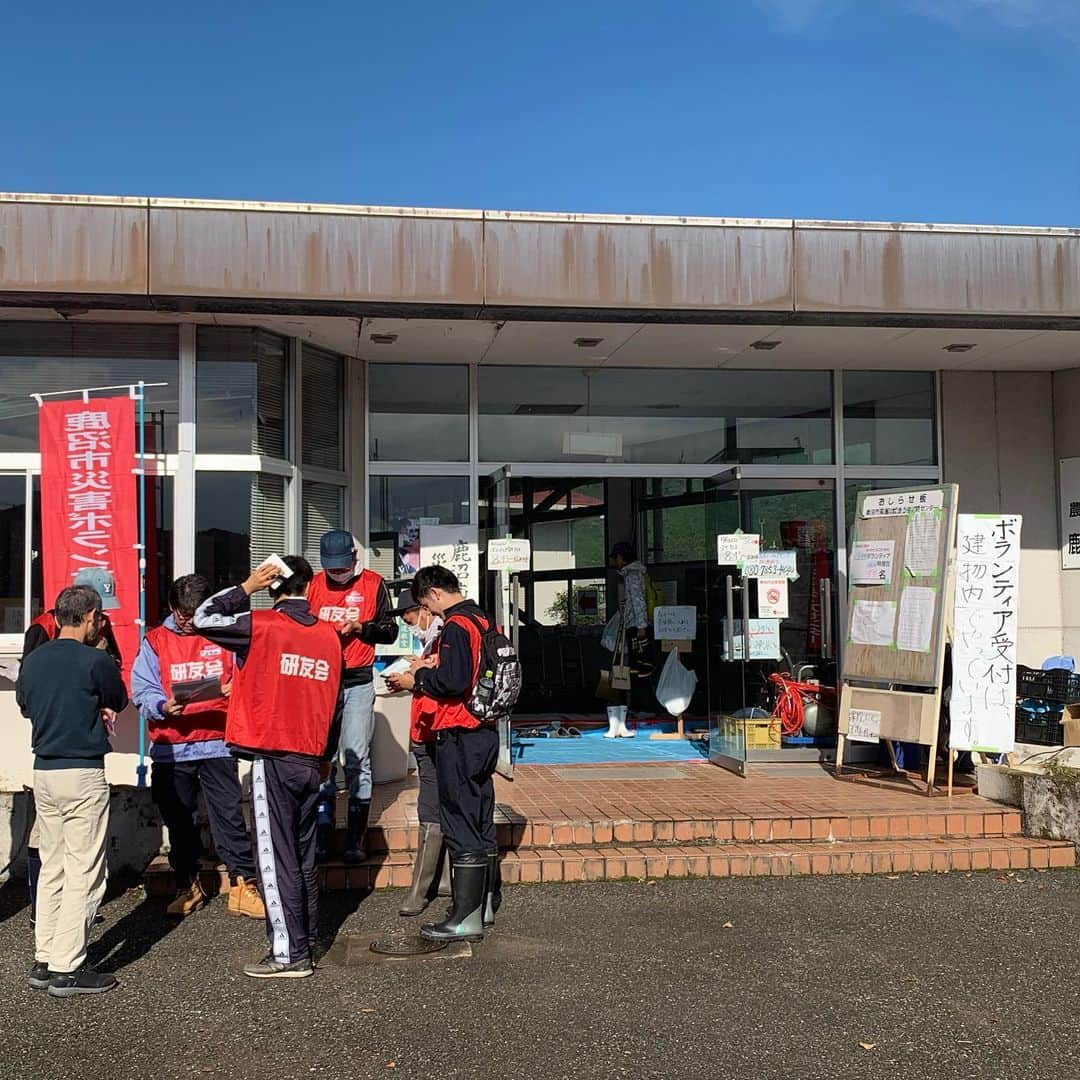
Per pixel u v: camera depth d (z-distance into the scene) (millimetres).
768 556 9133
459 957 5188
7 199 7043
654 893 6234
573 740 10242
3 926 5707
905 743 8414
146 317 7723
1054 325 8156
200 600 5797
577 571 12430
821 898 6160
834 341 8672
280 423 8336
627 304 7605
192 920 5754
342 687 5875
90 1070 4004
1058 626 9828
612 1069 4008
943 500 7977
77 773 4758
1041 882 6516
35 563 7797
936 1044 4242
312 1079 3932
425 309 7551
